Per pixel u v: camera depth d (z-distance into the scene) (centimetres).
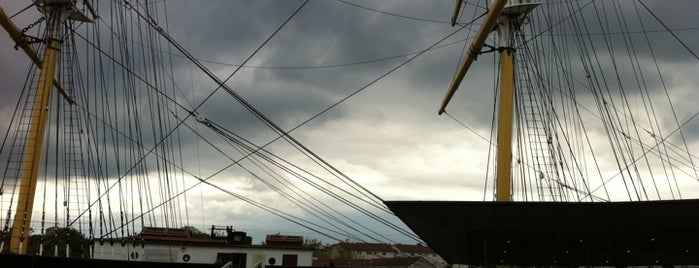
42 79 2908
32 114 2850
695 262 2566
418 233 2423
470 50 2675
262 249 3116
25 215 2706
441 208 2125
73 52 3162
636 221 2056
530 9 2928
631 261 2642
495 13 2431
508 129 2806
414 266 8794
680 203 1944
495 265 2762
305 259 3150
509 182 2734
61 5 3025
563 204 2020
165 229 3053
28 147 2802
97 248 3039
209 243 3078
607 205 2000
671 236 2191
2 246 2675
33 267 1602
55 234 3030
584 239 2323
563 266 2695
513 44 2945
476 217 2136
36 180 2798
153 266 1928
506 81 2888
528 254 2667
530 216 2094
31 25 2961
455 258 2930
